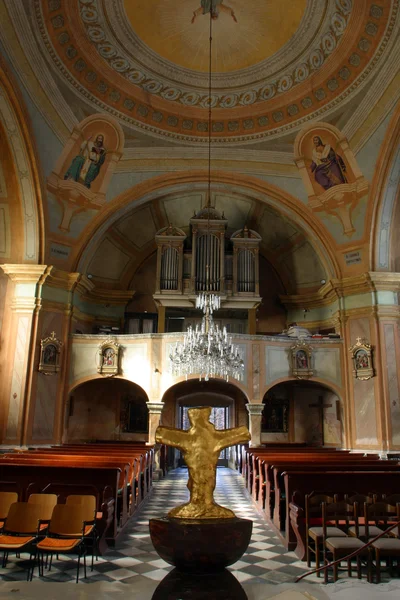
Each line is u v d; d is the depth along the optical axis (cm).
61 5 1238
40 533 589
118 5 1297
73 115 1474
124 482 792
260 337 1564
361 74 1389
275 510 783
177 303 1719
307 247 1853
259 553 657
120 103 1537
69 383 1537
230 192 1767
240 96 1570
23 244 1522
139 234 1911
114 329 1778
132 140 1617
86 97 1467
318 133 1566
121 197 1653
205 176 1694
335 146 1555
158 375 1526
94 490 705
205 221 1772
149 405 1509
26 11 1181
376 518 626
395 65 1312
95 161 1587
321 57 1414
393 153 1439
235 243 1780
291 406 1827
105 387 1831
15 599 355
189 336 1175
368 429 1458
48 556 627
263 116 1603
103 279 1886
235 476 1622
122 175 1647
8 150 1410
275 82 1523
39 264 1502
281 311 1919
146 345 1555
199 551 288
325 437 1767
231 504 1054
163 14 1345
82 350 1560
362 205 1571
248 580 543
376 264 1549
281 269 1939
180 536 288
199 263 1745
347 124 1502
